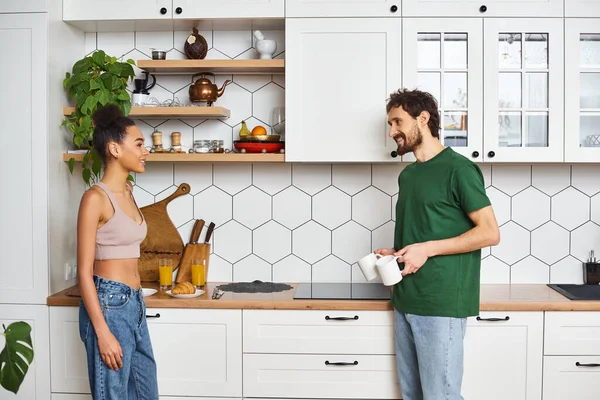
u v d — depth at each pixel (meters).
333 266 3.25
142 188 3.28
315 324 2.76
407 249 2.43
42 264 2.84
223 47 3.24
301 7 2.88
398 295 2.58
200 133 3.26
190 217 3.28
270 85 3.24
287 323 2.77
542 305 2.70
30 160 2.84
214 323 2.78
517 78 2.89
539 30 2.86
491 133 2.87
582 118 2.89
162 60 2.97
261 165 3.25
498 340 2.72
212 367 2.79
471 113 2.88
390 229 3.23
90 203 2.25
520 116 2.89
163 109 2.95
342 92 2.89
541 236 3.21
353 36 2.89
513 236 3.22
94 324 2.23
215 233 3.27
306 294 2.90
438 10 2.87
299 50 2.89
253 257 3.27
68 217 3.04
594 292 2.98
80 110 2.90
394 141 2.88
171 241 3.25
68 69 3.05
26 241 2.85
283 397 2.78
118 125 2.32
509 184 3.21
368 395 2.76
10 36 2.83
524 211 3.21
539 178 3.21
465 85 2.89
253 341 2.78
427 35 2.89
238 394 2.79
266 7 2.90
